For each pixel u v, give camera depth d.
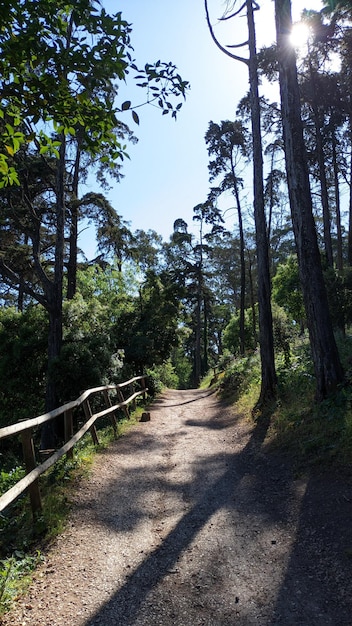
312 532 4.33
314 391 8.80
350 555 3.77
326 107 20.72
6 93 3.32
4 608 3.27
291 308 22.44
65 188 16.00
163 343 20.33
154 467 7.16
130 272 23.12
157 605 3.32
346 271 16.53
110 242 22.84
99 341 14.98
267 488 5.74
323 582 3.48
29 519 4.80
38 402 16.31
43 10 3.10
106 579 3.71
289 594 3.38
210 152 27.02
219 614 3.19
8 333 16.02
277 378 10.70
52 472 6.24
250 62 11.12
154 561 4.01
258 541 4.30
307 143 23.03
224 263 47.09
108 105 3.61
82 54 3.21
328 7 12.15
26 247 18.19
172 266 40.81
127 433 9.79
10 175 3.63
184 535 4.54
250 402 11.70
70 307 15.97
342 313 15.35
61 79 3.34
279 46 8.36
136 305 21.00
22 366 15.59
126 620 3.15
